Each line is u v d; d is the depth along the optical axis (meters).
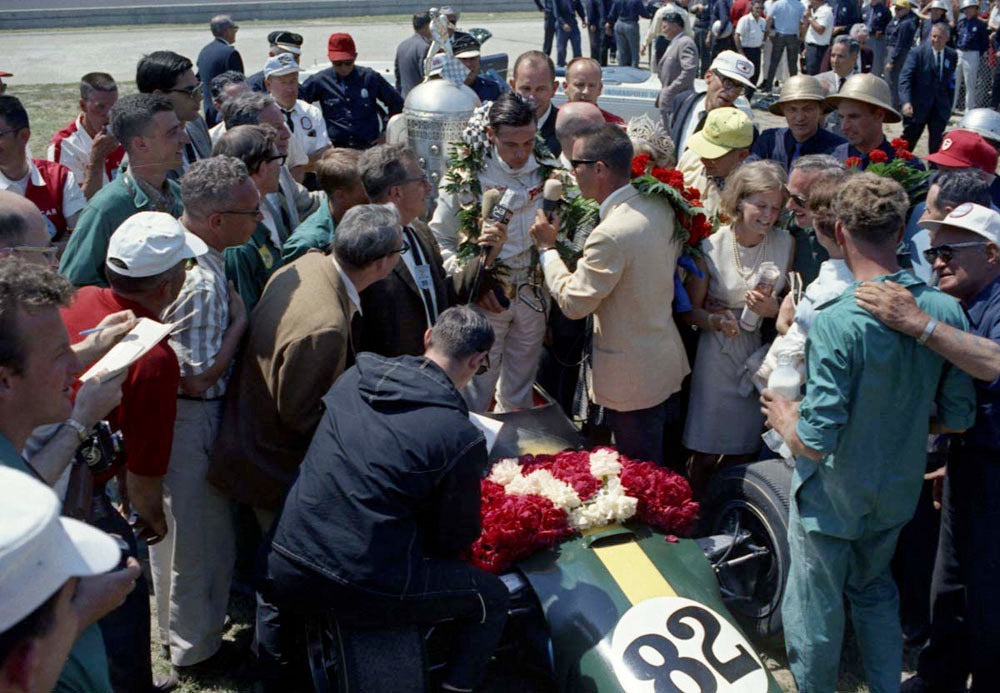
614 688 3.33
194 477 3.92
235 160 3.85
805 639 3.70
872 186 3.36
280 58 7.50
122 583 2.39
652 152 5.52
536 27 27.45
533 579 3.67
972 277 3.68
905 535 4.39
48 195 5.73
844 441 3.42
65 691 2.37
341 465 3.27
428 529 3.39
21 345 2.36
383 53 23.06
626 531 3.81
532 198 5.00
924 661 4.05
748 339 4.78
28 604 1.53
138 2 31.89
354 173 4.48
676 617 3.50
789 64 16.95
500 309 4.80
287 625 3.76
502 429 4.38
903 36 15.52
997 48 14.91
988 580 3.68
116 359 2.97
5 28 28.73
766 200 4.52
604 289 4.40
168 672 4.20
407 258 4.39
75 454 3.04
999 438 3.54
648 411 4.71
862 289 3.31
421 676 3.37
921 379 3.37
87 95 6.58
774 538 4.07
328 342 3.65
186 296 3.68
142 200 4.56
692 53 10.83
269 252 4.52
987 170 5.21
